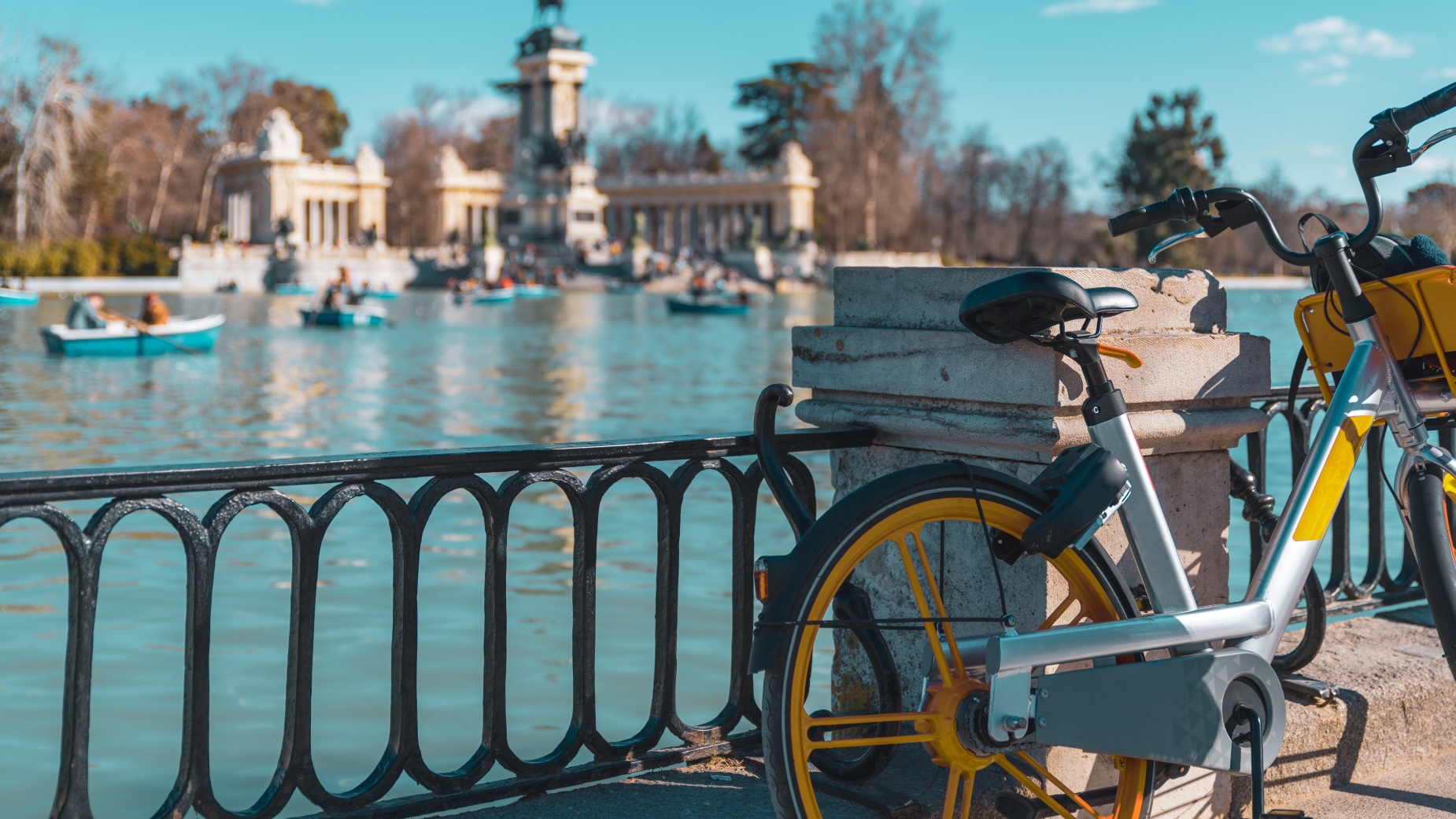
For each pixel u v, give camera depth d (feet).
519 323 213.66
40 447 69.72
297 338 167.12
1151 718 9.41
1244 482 12.09
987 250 449.89
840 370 12.32
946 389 11.32
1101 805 10.14
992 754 8.95
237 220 448.65
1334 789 13.10
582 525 10.97
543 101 426.10
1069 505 9.18
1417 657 14.76
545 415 88.22
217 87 426.92
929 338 11.44
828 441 11.82
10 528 44.47
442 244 430.20
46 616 33.55
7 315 197.67
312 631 9.77
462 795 10.69
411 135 461.37
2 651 30.14
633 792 11.46
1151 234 372.79
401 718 10.32
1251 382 11.86
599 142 506.48
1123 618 9.58
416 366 127.54
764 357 144.66
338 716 25.26
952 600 11.78
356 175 433.89
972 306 9.24
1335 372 11.66
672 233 502.79
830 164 415.23
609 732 24.63
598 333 187.73
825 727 8.74
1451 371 11.16
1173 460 11.82
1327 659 14.70
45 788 21.72
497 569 10.66
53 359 122.11
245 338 165.37
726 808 11.15
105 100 313.73
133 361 123.13
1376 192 10.45
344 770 22.41
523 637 31.37
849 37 351.46
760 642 8.63
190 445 71.82
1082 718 9.13
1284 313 240.12
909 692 12.11
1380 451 17.02
